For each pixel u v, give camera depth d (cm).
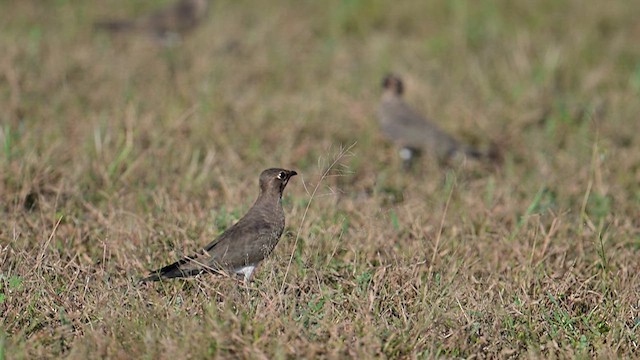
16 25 2453
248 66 2181
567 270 1184
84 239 1222
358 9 2609
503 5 2650
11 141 1530
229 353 923
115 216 1287
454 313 1028
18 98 1819
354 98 2016
